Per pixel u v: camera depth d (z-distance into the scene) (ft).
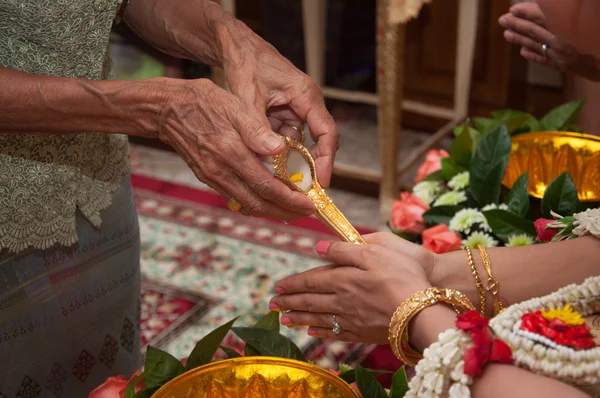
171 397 2.70
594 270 3.06
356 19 9.41
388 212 8.75
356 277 2.81
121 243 4.12
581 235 3.16
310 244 8.14
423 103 10.53
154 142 10.64
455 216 4.25
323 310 2.99
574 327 2.42
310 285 2.97
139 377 2.96
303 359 3.11
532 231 3.92
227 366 2.81
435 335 2.55
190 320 6.98
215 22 3.57
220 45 3.53
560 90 10.27
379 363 5.84
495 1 9.87
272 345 3.10
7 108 3.13
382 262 2.78
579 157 4.31
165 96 3.08
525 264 3.09
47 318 3.80
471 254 3.11
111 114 3.17
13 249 3.48
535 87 10.44
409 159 9.07
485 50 10.25
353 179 9.68
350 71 9.67
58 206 3.57
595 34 2.61
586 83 6.05
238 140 3.02
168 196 9.21
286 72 3.43
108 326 4.17
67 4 3.25
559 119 4.93
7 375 3.70
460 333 2.42
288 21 9.62
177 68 10.32
